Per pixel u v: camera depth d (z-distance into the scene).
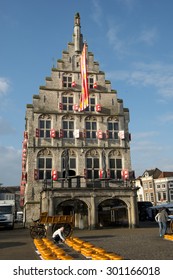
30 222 33.00
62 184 31.48
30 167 34.28
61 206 32.81
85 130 36.97
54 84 38.00
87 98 34.53
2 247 16.80
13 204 33.94
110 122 38.41
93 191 29.94
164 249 14.32
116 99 39.34
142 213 54.81
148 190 72.94
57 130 36.28
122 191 30.66
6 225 32.47
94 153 36.53
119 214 33.47
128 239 19.30
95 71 39.94
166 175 72.19
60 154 35.44
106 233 24.39
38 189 33.88
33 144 35.03
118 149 37.28
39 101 36.91
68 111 37.38
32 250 15.22
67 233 20.22
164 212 20.88
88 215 29.41
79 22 41.09
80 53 40.03
